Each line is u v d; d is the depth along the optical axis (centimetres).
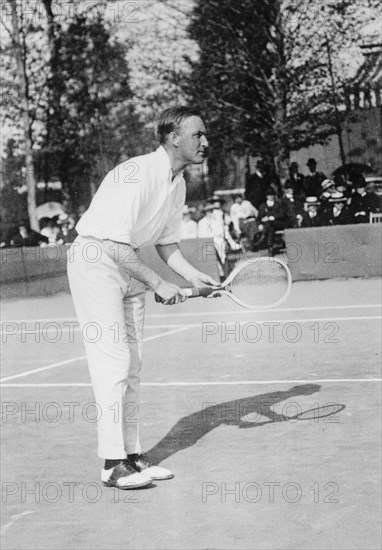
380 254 1827
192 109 504
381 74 2420
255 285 561
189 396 730
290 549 400
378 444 559
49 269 1973
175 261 550
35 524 448
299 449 557
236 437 591
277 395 718
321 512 445
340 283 1773
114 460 502
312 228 1847
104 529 437
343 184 2038
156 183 497
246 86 2509
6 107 2559
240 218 2014
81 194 2680
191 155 504
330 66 2417
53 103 2572
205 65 2531
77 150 2606
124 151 2639
